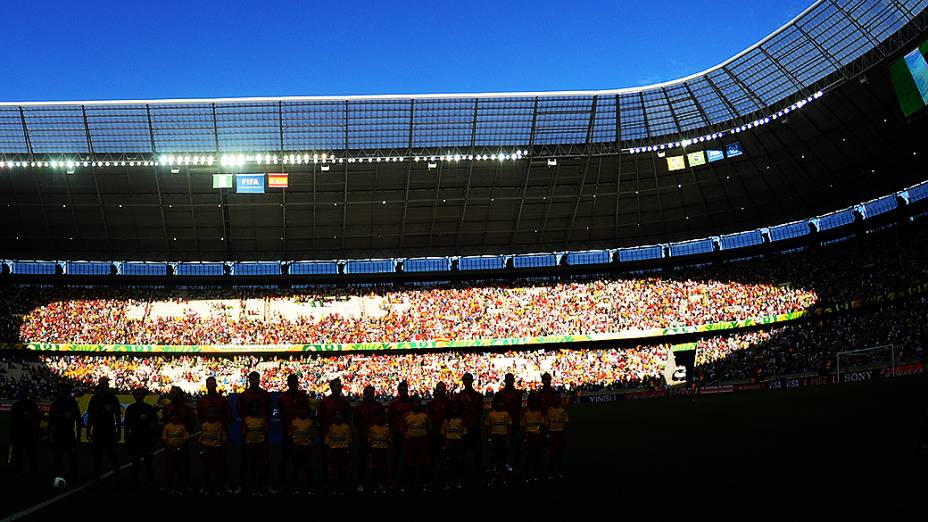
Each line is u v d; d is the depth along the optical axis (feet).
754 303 207.92
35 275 224.94
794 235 213.87
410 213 214.48
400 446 59.82
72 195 204.64
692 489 51.08
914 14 146.20
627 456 71.15
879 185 189.26
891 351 156.76
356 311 229.86
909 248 187.83
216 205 209.05
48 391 198.08
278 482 62.08
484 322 222.07
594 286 230.89
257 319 226.58
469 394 62.85
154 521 46.52
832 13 155.22
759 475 54.75
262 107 189.67
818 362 173.99
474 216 217.36
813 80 172.24
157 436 62.18
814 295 199.11
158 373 212.43
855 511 41.34
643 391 183.83
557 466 62.13
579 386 197.67
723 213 214.90
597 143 205.26
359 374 209.05
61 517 47.98
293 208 210.79
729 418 101.71
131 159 196.13
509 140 201.98
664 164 208.33
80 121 190.19
